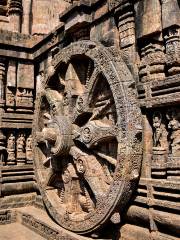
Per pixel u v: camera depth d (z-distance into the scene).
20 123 6.64
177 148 3.57
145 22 3.97
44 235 5.16
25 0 7.67
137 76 4.10
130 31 4.23
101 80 4.52
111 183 3.97
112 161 4.27
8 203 6.25
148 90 3.84
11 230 5.61
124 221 4.17
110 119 4.48
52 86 5.90
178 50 3.63
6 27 7.42
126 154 3.80
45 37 6.25
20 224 5.99
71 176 4.93
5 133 6.53
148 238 3.67
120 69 4.07
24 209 6.19
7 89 6.63
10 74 6.66
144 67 3.97
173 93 3.54
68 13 5.14
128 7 4.24
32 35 7.34
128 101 3.90
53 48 6.08
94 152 4.63
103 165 4.57
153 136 3.92
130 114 3.86
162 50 3.88
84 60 5.18
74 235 4.45
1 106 6.49
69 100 5.15
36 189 6.52
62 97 5.66
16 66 6.80
